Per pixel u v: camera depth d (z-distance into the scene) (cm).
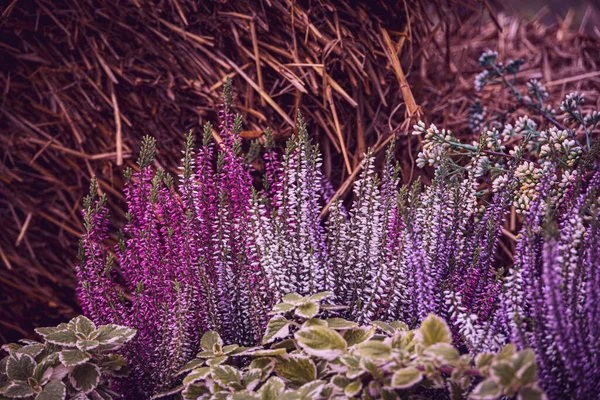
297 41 89
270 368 67
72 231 90
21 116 89
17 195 89
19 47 88
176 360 71
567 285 64
